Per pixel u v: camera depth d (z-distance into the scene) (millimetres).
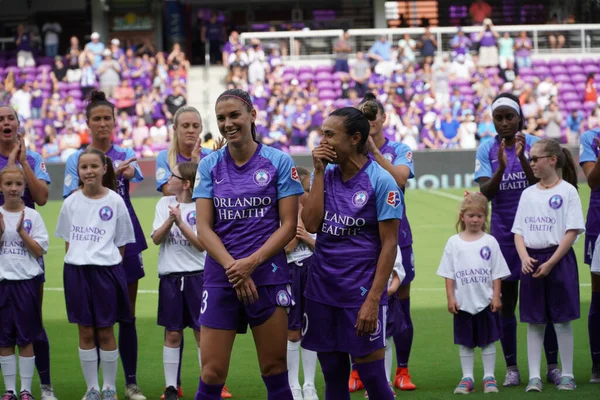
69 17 36188
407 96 28359
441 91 28453
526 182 7398
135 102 28172
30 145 27031
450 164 23641
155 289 12469
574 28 30938
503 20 36188
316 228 5422
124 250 7113
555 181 7148
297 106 26594
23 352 6789
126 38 35219
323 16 36156
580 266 13516
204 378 5395
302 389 7027
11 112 7191
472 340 7008
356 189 5352
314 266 5473
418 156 23656
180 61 30297
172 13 34938
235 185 5441
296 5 36062
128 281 7469
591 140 7742
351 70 28984
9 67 31500
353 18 36000
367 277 5332
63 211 6922
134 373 7137
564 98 29922
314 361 6977
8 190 6832
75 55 29703
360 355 5301
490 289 7000
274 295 5402
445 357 8297
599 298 7230
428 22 36562
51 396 7027
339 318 5375
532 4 36031
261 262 5320
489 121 26438
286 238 5402
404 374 7207
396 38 30734
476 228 7105
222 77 30938
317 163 5367
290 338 6918
